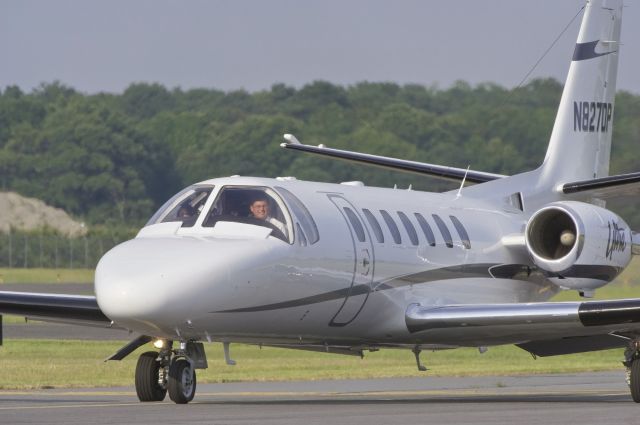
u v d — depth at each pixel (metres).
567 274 70.19
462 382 82.38
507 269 75.12
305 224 60.31
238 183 60.31
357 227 64.00
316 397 66.31
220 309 55.09
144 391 58.88
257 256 56.56
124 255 55.31
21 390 70.38
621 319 60.44
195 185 60.75
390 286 65.44
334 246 61.41
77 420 46.88
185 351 57.44
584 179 84.75
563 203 71.75
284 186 61.81
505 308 63.41
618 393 71.81
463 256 71.75
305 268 59.25
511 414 50.97
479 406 56.81
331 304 61.38
